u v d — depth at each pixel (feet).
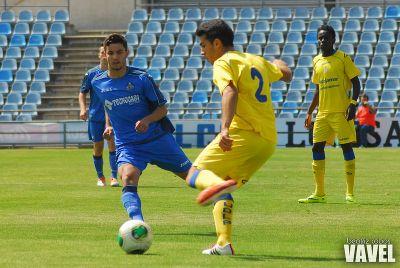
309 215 75.87
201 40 53.57
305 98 210.59
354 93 86.02
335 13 235.81
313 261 50.83
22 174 125.80
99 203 86.48
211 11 241.35
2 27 244.83
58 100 225.56
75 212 78.64
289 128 191.93
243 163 53.01
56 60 236.02
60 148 198.18
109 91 58.03
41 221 71.97
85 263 49.70
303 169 131.95
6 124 200.03
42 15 248.32
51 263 49.78
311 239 61.00
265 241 60.08
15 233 64.54
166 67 229.25
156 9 248.93
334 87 86.33
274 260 51.08
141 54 232.12
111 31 246.88
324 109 86.28
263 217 74.59
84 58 237.86
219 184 48.34
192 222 71.41
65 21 247.09
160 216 75.61
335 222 70.90
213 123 193.26
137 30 239.71
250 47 227.20
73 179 117.29
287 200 88.94
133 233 53.16
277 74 54.24
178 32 237.25
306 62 221.66
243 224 69.77
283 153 171.42
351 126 86.48
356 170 129.70
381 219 72.79
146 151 57.77
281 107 203.10
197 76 222.89
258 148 52.70
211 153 52.80
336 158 157.79
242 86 52.19
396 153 169.37
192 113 209.15
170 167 58.75
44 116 221.05
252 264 49.37
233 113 50.39
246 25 235.40
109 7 252.42
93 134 105.29
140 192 98.12
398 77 215.31
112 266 48.55
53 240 60.59
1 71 230.27
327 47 86.69
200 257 52.08
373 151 175.83
